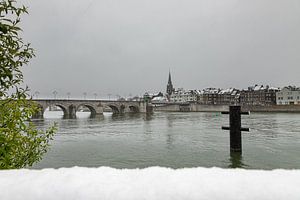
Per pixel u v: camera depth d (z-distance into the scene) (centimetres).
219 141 2812
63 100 9394
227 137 3133
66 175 129
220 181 117
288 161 1836
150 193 111
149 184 117
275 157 1961
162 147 2523
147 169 137
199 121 6369
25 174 134
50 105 8950
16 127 475
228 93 19138
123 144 2767
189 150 2319
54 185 119
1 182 125
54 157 2109
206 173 127
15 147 461
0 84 360
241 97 18525
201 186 113
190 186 113
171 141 2903
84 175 129
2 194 117
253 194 107
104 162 1945
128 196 110
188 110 16225
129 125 5319
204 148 2395
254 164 1777
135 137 3328
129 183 118
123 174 129
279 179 117
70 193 114
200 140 2919
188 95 19762
